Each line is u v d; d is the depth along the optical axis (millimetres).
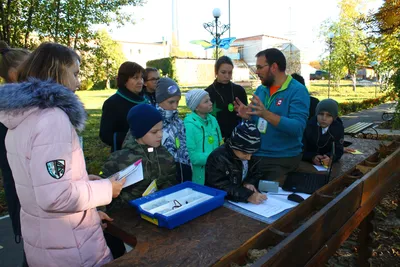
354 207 1897
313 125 3338
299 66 26641
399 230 3488
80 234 1417
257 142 2002
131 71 3150
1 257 3006
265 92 2807
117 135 2961
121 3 6996
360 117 12805
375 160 3049
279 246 1201
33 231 1392
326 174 2471
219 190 1921
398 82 7316
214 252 1406
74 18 6340
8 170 1756
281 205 1936
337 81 24562
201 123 2971
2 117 1316
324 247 1530
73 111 1338
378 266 2850
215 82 3912
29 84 1283
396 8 7395
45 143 1218
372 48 9641
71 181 1274
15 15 5816
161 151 2213
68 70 1489
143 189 2137
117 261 1343
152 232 1592
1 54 1980
